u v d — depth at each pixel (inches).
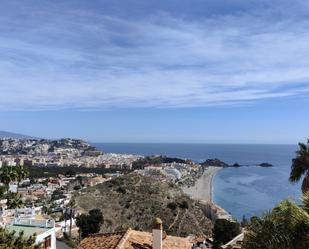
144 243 1176.2
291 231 561.6
